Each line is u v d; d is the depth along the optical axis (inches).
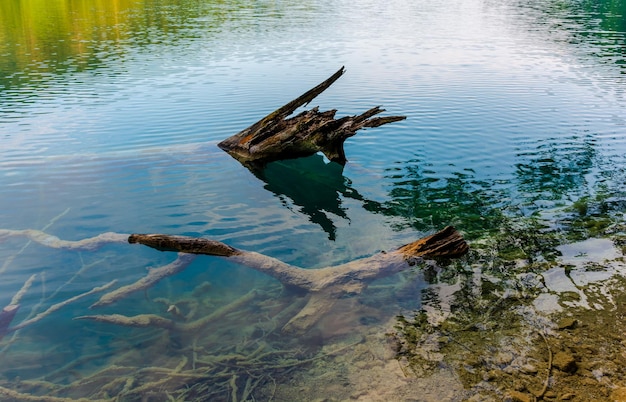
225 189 495.2
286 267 335.3
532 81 1002.7
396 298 306.5
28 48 1236.5
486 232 394.0
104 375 245.3
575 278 318.7
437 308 293.3
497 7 2704.2
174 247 358.3
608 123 722.8
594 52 1341.0
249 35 1541.6
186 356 259.8
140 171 531.5
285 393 228.7
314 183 518.9
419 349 255.6
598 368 233.1
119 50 1252.5
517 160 569.0
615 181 501.4
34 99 818.8
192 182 509.7
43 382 239.6
